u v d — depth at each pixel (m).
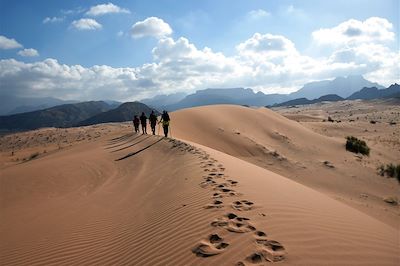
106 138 34.03
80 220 9.11
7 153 74.00
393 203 19.81
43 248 7.28
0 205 12.31
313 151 33.56
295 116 99.25
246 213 6.57
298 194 8.45
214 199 7.72
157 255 5.62
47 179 16.06
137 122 32.38
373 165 29.94
